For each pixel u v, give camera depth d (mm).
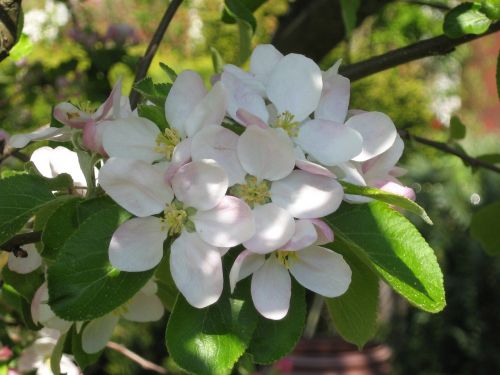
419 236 186
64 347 246
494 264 956
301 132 200
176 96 198
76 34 654
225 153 187
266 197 185
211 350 186
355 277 207
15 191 207
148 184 185
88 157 208
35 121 703
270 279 190
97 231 187
